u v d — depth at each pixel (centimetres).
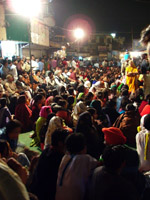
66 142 274
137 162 300
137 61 1538
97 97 741
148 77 924
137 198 213
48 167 284
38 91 855
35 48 1738
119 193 208
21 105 683
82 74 1594
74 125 602
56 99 687
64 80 1341
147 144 360
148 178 332
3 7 1120
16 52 1403
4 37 1141
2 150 313
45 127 502
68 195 248
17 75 1143
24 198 131
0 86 838
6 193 127
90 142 406
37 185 285
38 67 1437
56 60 1700
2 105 605
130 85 1014
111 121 586
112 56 3534
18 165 252
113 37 3584
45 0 1441
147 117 373
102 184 216
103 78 1327
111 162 225
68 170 255
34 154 394
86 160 258
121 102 673
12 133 402
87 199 243
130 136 536
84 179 250
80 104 596
